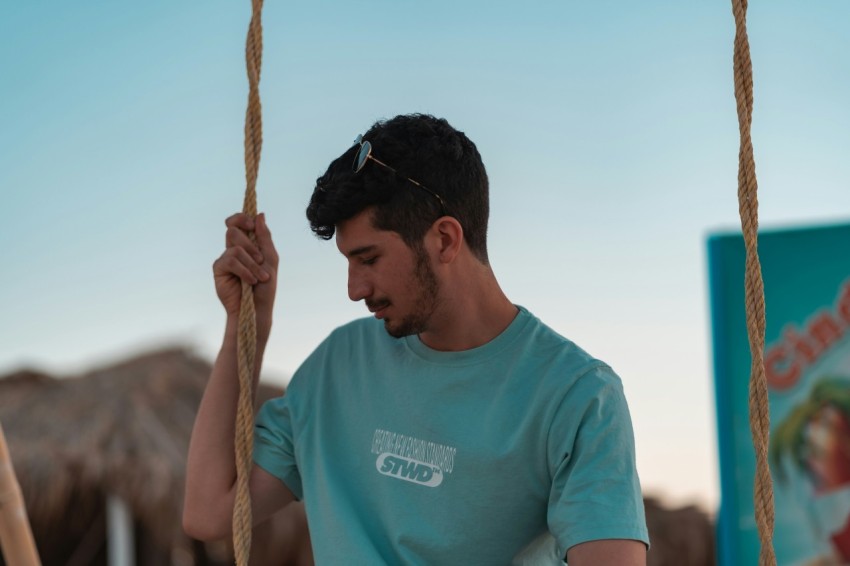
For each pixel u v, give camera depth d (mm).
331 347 2365
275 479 2334
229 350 2326
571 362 2107
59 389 9133
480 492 2090
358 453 2223
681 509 9977
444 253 2146
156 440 8664
